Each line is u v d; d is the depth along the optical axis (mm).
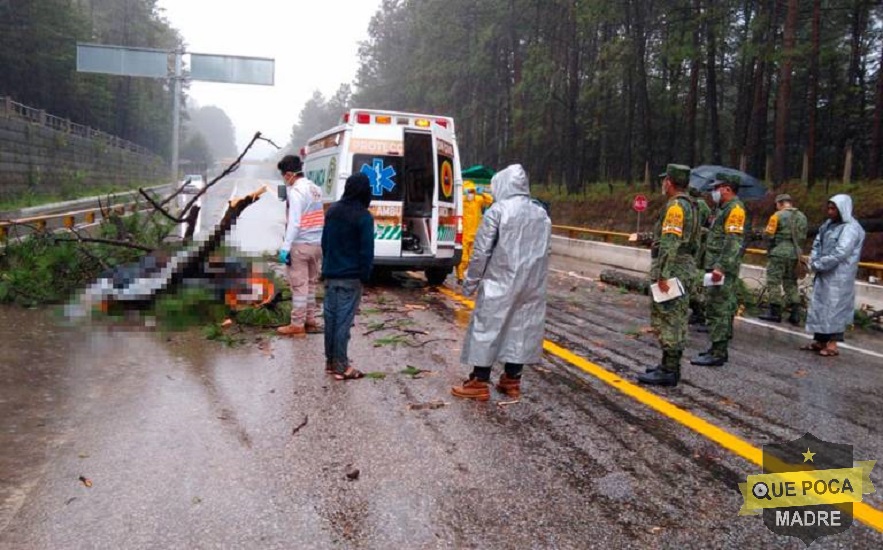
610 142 32906
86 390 5004
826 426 4801
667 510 3471
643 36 24938
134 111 68062
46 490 3428
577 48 27734
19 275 8188
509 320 5008
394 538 3094
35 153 30906
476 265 4961
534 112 31547
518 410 4910
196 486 3533
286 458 3922
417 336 7227
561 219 27438
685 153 31203
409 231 11297
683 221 5531
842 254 6852
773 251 9148
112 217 10188
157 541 2994
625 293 11297
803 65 21328
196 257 7598
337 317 5484
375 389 5285
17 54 40094
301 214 6832
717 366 6492
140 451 3949
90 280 8453
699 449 4289
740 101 26188
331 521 3225
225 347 6445
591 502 3525
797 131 29562
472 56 35469
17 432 4156
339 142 10164
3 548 2887
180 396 4957
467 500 3490
